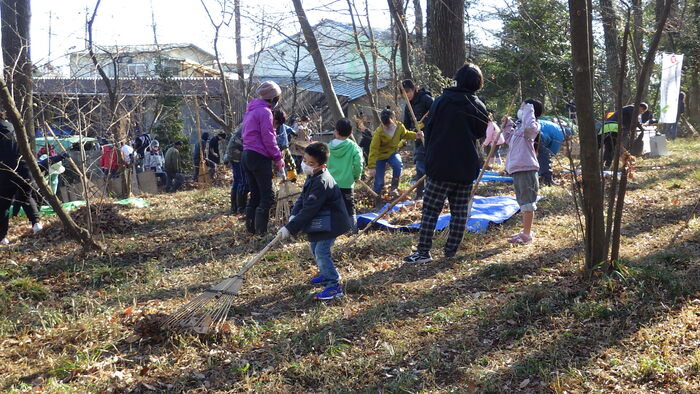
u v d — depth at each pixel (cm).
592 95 497
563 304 478
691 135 1834
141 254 739
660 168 1168
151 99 1975
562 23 669
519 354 416
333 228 531
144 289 602
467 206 617
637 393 362
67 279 644
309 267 636
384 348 439
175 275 645
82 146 771
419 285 558
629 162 507
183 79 2050
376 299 530
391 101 1488
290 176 914
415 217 808
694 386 362
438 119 593
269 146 752
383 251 673
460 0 1291
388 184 1126
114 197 1309
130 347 459
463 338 445
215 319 475
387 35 2136
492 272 569
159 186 1730
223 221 920
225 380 409
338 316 497
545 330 445
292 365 416
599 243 511
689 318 440
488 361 411
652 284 489
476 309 488
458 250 656
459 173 589
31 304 572
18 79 920
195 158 1608
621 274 498
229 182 1538
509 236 703
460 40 1298
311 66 2973
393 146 913
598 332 435
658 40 480
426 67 1304
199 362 431
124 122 1297
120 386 400
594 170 501
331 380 402
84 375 418
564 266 564
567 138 515
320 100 2342
